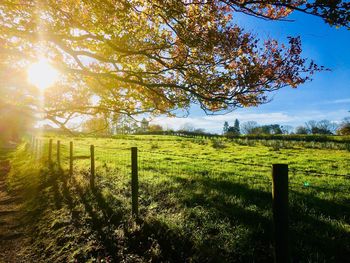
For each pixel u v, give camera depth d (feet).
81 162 61.87
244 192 32.68
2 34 28.71
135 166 26.40
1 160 95.09
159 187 35.32
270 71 26.71
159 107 35.99
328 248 18.19
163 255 19.57
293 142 122.72
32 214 34.30
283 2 20.45
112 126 38.58
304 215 24.18
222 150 99.76
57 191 40.42
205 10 26.94
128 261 19.86
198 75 30.12
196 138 160.25
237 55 28.12
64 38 29.40
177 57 31.19
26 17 27.22
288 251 12.00
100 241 23.27
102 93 35.91
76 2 28.04
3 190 50.52
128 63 34.88
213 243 19.71
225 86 29.07
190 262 18.13
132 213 26.23
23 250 25.32
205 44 27.07
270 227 21.61
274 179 12.20
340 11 18.19
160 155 77.77
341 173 50.44
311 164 63.21
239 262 17.54
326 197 30.48
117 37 29.14
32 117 29.19
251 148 105.50
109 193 34.01
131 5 25.52
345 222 22.50
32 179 52.44
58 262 21.99
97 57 30.12
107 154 80.84
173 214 25.39
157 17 28.68
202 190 33.06
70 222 28.45
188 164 59.06
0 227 31.14
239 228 21.31
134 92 35.99
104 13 26.71
